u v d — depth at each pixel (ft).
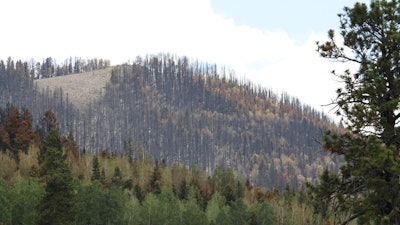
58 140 343.87
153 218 276.41
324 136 59.93
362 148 55.77
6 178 323.16
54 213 192.54
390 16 58.54
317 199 59.11
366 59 59.36
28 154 354.74
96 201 253.85
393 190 52.54
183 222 281.95
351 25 61.16
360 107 57.00
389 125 55.88
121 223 259.19
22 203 216.13
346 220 57.11
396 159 52.60
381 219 53.31
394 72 57.82
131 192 355.36
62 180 196.34
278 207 337.93
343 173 58.49
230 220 284.00
